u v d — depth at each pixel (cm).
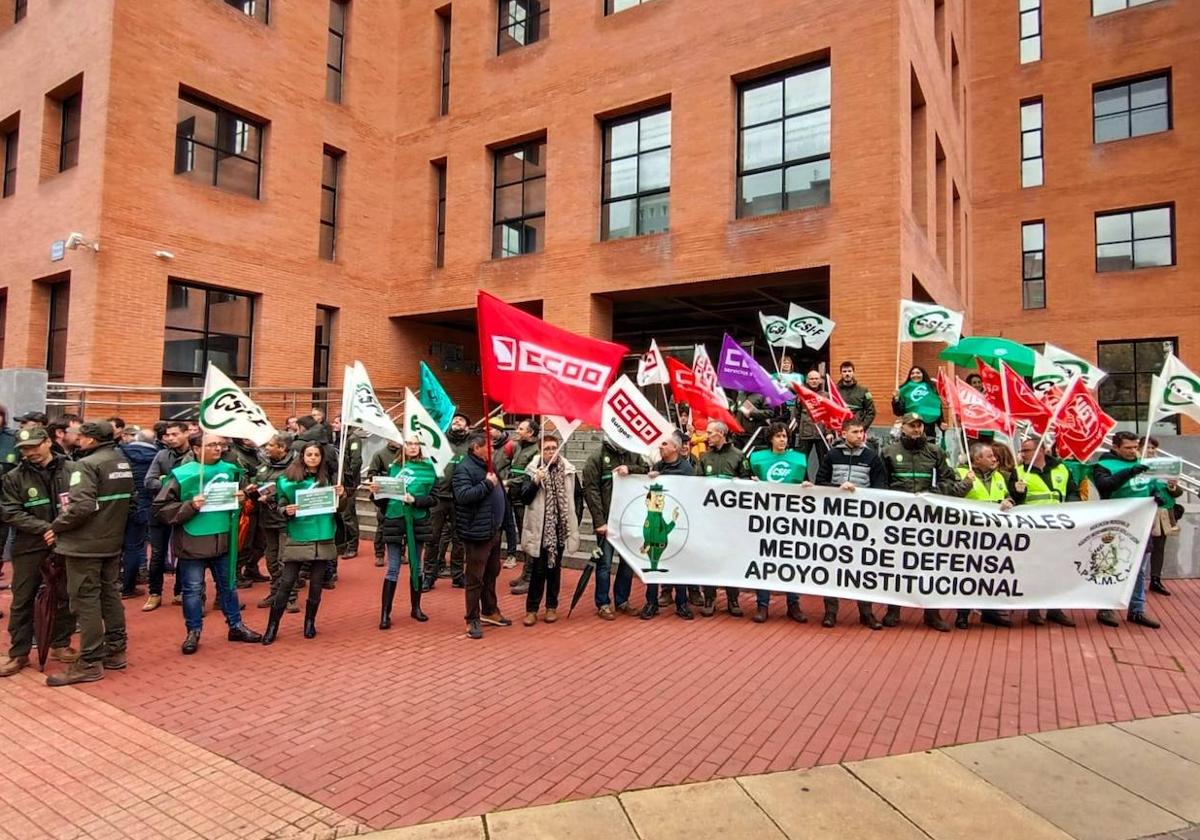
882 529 707
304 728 455
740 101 1414
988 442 880
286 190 1631
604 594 736
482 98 1731
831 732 450
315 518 647
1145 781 392
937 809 360
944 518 701
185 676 550
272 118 1608
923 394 999
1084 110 2023
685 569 732
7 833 340
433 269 1803
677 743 433
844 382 1009
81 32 1398
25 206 1490
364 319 1791
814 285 1484
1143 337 1920
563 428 707
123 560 814
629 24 1514
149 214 1395
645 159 1519
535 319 655
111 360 1330
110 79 1341
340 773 396
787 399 1030
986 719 473
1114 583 700
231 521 638
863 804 363
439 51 1856
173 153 1437
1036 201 2078
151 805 364
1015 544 700
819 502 718
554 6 1628
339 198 1772
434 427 728
